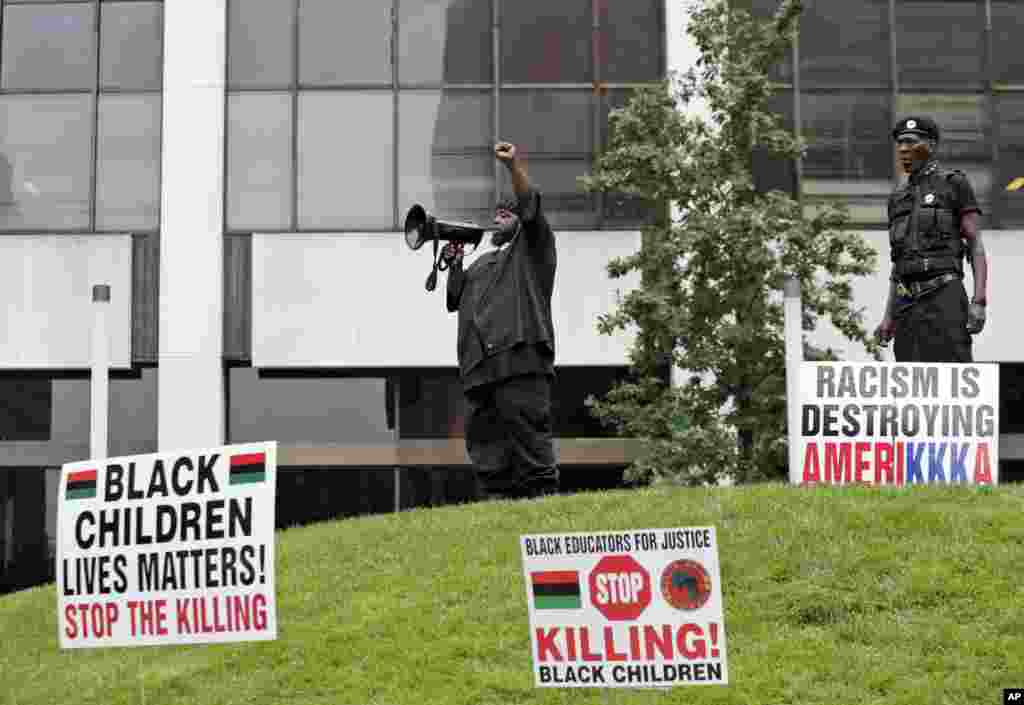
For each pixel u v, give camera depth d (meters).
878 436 18.67
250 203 37.97
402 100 38.22
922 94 38.50
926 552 16.88
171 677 16.66
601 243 37.56
